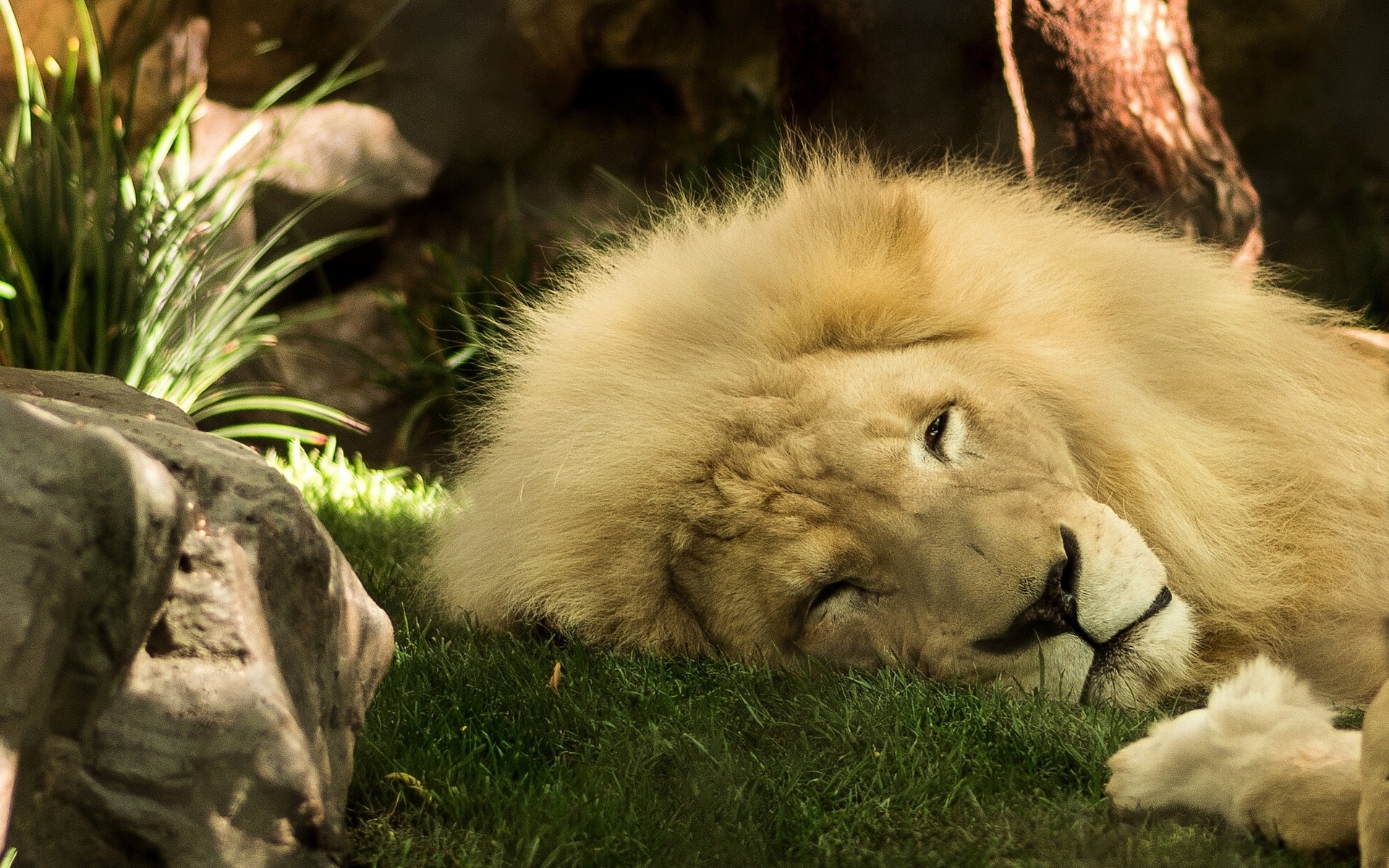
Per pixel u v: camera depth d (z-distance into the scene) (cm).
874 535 671
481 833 496
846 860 470
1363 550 757
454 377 1897
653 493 741
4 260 1438
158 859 387
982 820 504
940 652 650
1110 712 619
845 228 786
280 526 437
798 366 739
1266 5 2245
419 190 2195
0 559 350
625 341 816
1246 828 478
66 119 1541
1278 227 2252
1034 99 1105
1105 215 965
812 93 1170
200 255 1563
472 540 829
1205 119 1191
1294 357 823
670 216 952
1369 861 397
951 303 757
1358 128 2275
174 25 1919
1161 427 754
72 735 375
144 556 381
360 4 2156
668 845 485
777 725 614
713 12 2345
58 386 542
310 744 432
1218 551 741
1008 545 642
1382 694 404
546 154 2319
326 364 2067
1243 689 525
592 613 755
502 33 2261
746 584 709
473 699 653
